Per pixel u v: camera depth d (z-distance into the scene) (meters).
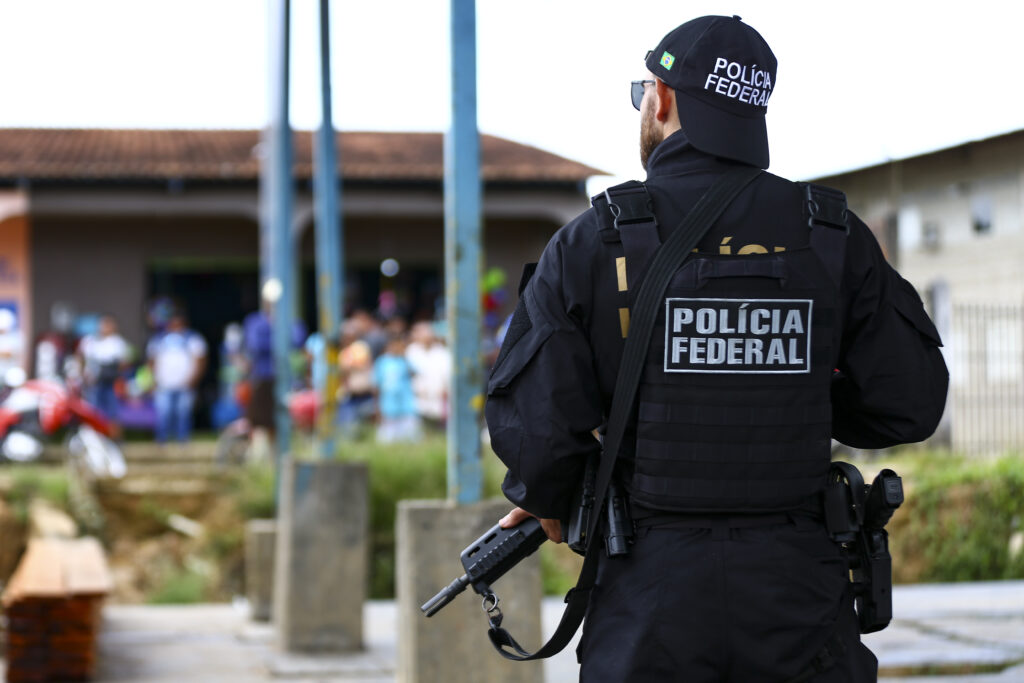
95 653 6.18
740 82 2.22
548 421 2.11
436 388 15.10
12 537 10.61
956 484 7.41
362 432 13.83
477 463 4.25
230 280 21.34
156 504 11.97
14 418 12.47
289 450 7.88
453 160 4.09
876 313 2.19
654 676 2.06
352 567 6.61
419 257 21.84
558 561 9.82
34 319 20.62
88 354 15.91
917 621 6.43
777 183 2.21
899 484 2.15
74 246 20.77
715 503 2.08
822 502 2.16
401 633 4.36
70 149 22.39
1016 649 5.70
